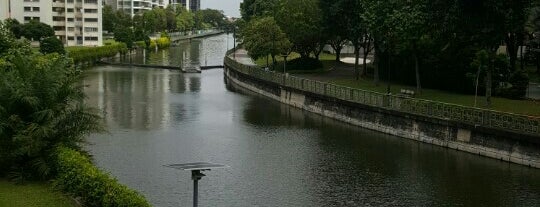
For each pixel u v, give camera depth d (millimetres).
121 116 66188
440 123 50375
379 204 34875
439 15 52094
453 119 49312
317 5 95625
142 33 196500
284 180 40188
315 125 62125
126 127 59281
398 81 79438
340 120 64938
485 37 51344
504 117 44812
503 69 60344
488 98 55000
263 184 39188
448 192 37406
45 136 32844
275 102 80625
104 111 69625
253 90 94062
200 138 54469
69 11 177750
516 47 70375
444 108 50406
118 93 87812
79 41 179625
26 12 174500
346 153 48625
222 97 85562
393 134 56250
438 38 59719
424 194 37000
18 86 33375
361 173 42156
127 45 179250
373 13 65125
